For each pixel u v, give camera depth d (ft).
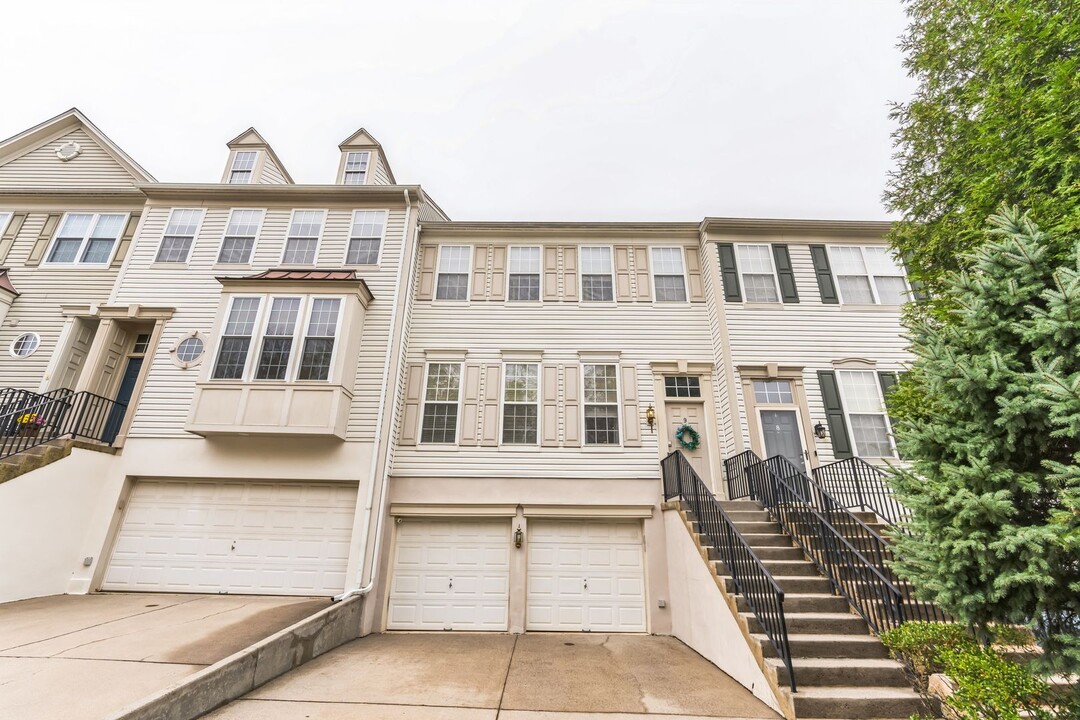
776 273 37.04
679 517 27.71
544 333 36.45
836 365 34.68
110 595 27.55
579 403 34.47
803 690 15.55
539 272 38.40
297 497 30.73
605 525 31.81
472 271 38.11
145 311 34.19
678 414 34.78
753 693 17.52
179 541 29.76
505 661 22.21
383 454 31.12
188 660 17.03
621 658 22.89
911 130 25.95
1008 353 13.44
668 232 39.29
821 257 37.55
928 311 25.71
